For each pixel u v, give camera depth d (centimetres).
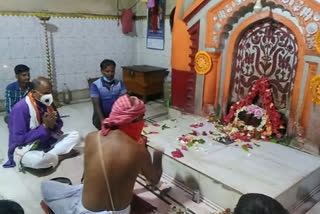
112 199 158
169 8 489
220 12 319
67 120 420
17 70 347
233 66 337
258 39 311
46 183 210
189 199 235
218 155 264
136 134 166
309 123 272
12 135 272
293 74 286
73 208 175
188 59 369
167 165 265
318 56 255
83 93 535
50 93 275
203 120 357
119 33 554
